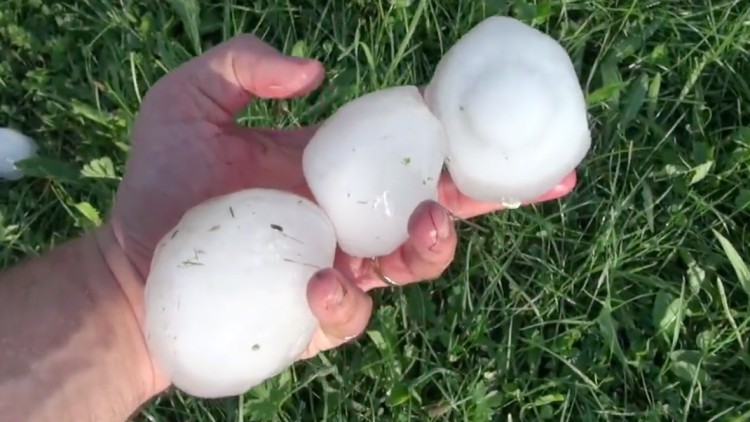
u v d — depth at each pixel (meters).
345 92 0.59
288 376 0.55
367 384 0.56
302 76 0.43
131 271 0.45
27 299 0.44
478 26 0.42
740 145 0.59
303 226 0.39
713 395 0.55
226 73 0.45
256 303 0.37
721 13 0.62
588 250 0.57
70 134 0.64
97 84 0.63
